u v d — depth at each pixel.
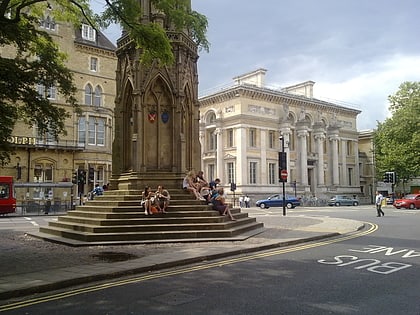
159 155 16.59
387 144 55.38
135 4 11.02
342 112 65.94
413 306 6.11
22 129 42.91
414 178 61.62
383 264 9.57
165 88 16.84
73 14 13.75
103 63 49.78
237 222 15.49
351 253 11.27
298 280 7.92
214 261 10.27
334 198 54.75
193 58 18.30
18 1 12.01
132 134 16.58
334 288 7.25
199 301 6.49
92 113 47.91
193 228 13.91
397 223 21.80
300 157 57.53
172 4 11.44
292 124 57.97
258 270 8.97
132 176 16.30
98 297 6.90
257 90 53.34
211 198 15.77
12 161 42.31
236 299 6.57
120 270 8.67
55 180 44.81
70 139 45.94
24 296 7.11
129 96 17.50
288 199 45.16
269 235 14.95
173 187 16.33
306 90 63.53
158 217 14.30
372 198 70.00
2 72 10.62
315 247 12.57
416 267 9.20
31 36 11.76
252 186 51.81
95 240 12.98
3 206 33.00
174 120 16.73
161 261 9.62
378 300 6.45
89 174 40.62
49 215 34.06
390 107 56.09
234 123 53.00
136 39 11.02
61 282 7.70
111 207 14.76
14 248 12.42
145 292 7.18
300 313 5.79
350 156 67.50
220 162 54.25
